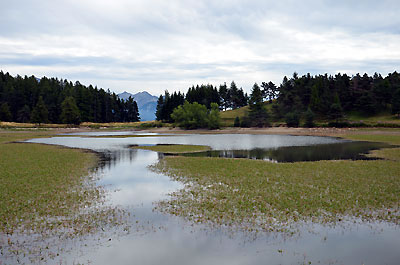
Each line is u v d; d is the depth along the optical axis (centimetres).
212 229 1078
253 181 1875
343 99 13312
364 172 2161
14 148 4419
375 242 955
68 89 16762
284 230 1062
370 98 12062
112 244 956
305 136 7881
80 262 838
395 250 897
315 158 3234
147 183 1883
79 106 15800
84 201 1454
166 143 5597
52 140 6481
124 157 3325
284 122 12481
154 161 2950
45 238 1005
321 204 1351
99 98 18012
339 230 1059
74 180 1973
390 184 1745
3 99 14738
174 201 1445
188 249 916
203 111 12750
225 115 16300
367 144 5066
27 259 855
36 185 1803
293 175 2070
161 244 952
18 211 1288
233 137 7581
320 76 15862
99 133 10131
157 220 1176
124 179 2019
